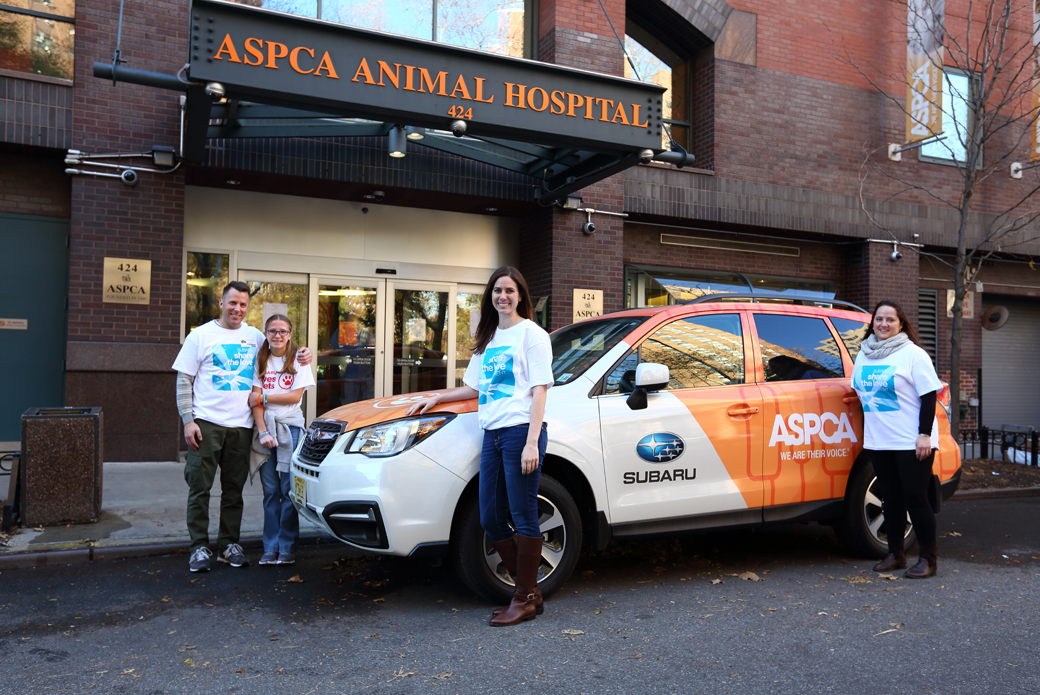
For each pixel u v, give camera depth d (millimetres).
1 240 8703
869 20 13156
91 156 8500
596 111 7988
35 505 5895
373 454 4180
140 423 8711
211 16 6383
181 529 5922
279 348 5230
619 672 3371
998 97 13555
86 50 8562
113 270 8594
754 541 6094
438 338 11070
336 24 6766
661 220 11859
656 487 4688
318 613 4234
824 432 5266
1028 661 3512
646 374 4457
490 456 4035
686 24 11852
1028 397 15570
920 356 4918
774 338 5383
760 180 12227
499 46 10922
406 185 9797
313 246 10312
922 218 13453
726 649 3652
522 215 11422
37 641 3777
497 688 3201
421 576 5000
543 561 4367
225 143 8891
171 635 3867
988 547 5988
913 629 3951
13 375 8742
